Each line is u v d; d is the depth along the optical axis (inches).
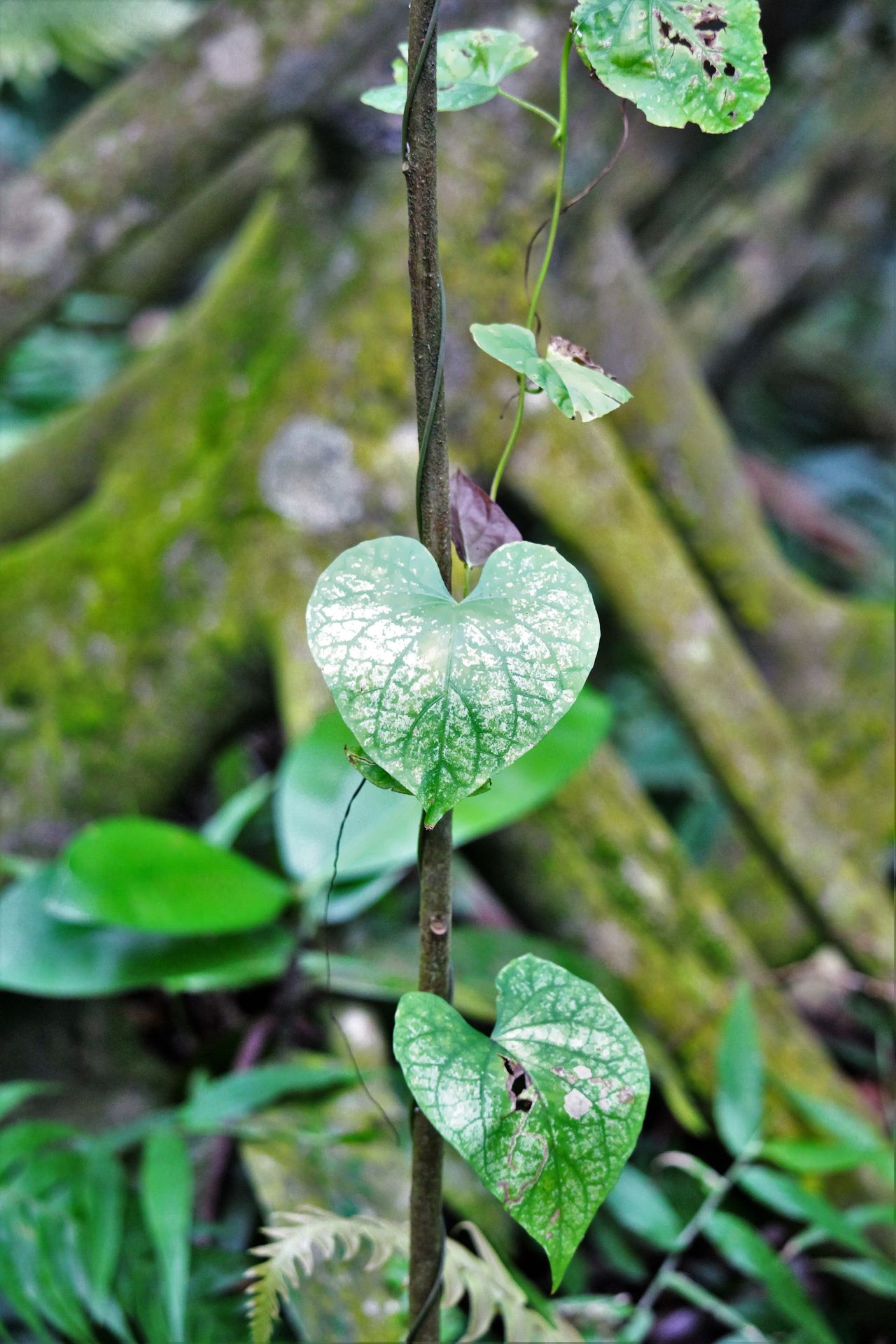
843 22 120.6
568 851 81.0
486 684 43.4
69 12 116.3
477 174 82.5
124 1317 56.8
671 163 112.7
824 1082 80.4
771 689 105.4
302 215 88.1
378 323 83.5
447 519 45.0
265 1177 59.5
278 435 84.2
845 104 126.4
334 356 83.9
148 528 86.4
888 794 103.7
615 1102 44.7
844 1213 69.2
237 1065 69.1
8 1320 61.0
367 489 82.8
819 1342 57.9
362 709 43.3
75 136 83.0
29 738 84.0
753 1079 68.0
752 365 147.3
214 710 86.2
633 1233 72.4
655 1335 67.7
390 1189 60.7
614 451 89.3
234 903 64.0
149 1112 75.2
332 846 68.0
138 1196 63.7
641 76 44.3
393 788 44.9
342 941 79.6
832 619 105.6
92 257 85.4
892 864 116.9
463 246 82.8
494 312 83.9
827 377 208.1
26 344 153.9
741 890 103.3
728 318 130.8
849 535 160.2
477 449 83.9
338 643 43.5
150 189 84.7
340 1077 63.3
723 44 44.1
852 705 104.8
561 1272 44.4
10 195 82.7
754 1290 71.0
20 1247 55.7
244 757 100.3
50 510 107.0
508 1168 44.4
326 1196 59.3
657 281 130.0
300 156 89.5
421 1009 45.0
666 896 82.3
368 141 83.9
